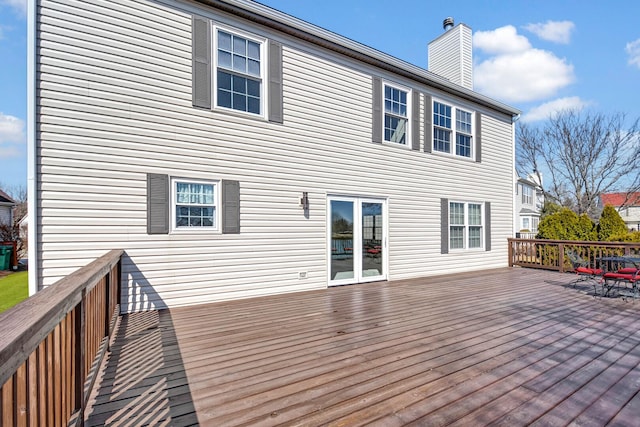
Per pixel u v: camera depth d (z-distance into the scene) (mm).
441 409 2260
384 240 7781
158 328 4129
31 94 4363
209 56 5598
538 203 27344
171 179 5273
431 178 8656
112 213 4816
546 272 9180
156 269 5109
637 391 2518
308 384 2627
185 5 5434
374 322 4336
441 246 8805
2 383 908
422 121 8492
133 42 5016
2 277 9570
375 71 7664
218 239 5629
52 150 4461
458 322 4316
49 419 1580
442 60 10969
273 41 6258
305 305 5328
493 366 2945
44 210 4398
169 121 5258
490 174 10117
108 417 2193
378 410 2250
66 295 1572
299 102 6562
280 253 6270
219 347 3461
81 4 4680
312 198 6699
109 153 4812
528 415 2189
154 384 2654
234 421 2143
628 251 7859
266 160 6148
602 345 3480
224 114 5734
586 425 2092
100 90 4773
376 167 7652
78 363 2055
